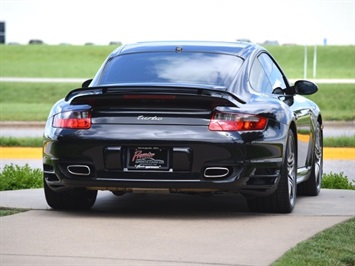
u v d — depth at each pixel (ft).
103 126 51.75
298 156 60.13
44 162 54.44
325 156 120.98
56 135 52.75
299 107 62.08
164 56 57.26
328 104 308.40
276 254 40.63
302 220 52.26
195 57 56.95
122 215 54.60
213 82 54.39
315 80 425.28
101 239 44.65
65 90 370.53
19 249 41.63
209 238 45.21
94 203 61.67
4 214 55.11
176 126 51.06
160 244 43.27
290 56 581.53
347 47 604.49
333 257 39.81
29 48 626.23
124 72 56.08
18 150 131.34
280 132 53.62
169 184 51.24
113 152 51.39
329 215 55.01
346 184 78.13
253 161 51.88
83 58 590.96
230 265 37.83
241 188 52.24
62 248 41.96
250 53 58.13
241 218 53.36
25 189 69.62
